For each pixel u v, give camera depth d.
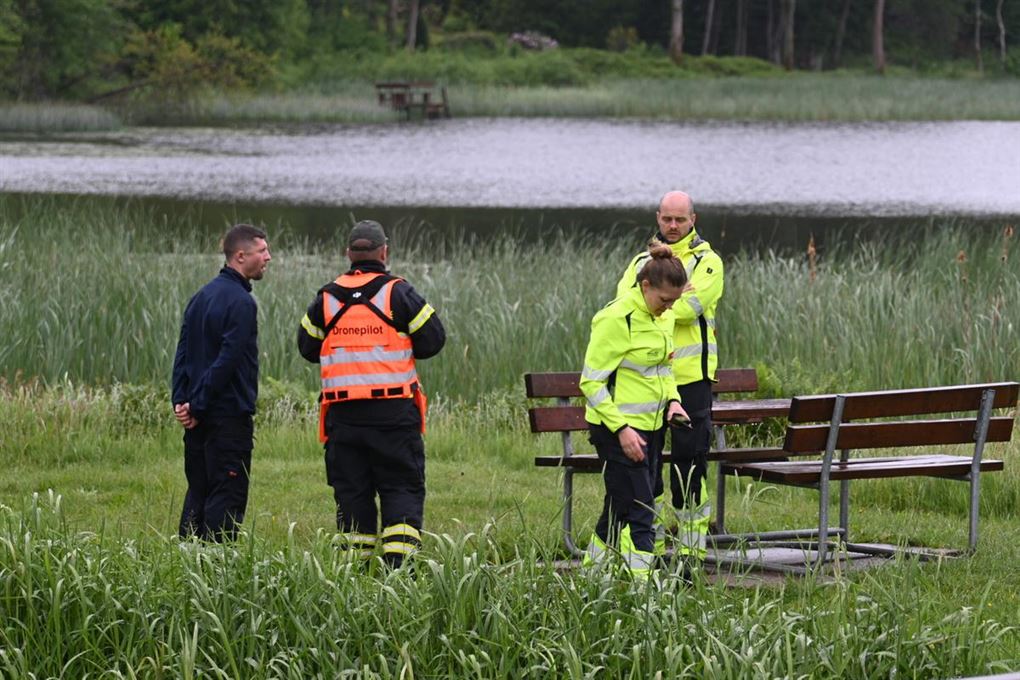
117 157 116.31
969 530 23.75
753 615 16.19
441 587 16.09
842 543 21.09
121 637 16.12
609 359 20.05
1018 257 47.03
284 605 15.93
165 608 16.23
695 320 21.75
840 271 47.75
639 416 20.12
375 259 21.56
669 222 21.83
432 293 41.66
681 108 182.62
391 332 21.03
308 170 107.75
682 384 21.73
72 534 18.14
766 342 38.94
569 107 183.38
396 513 21.03
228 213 80.06
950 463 22.89
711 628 15.68
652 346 20.09
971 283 44.28
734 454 23.88
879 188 99.31
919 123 169.88
